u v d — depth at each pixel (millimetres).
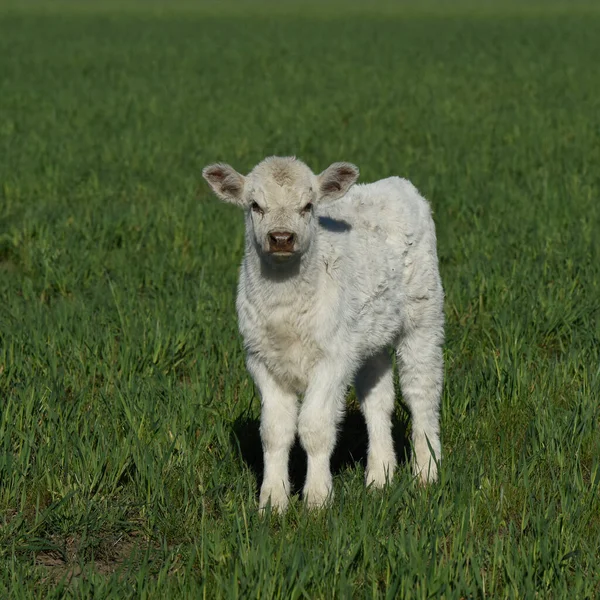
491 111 34875
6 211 20922
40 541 8984
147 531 9227
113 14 98438
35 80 43750
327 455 9680
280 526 9250
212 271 17203
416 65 49500
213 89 41500
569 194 21656
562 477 9742
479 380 12234
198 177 24750
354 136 29219
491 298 15164
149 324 14109
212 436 11031
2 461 9859
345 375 9906
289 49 59500
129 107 36062
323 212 10508
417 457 10938
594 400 11523
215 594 7957
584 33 68125
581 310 14477
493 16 93312
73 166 25422
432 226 11594
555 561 8250
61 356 13156
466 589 7820
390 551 8320
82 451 10180
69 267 17125
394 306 10781
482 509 9328
